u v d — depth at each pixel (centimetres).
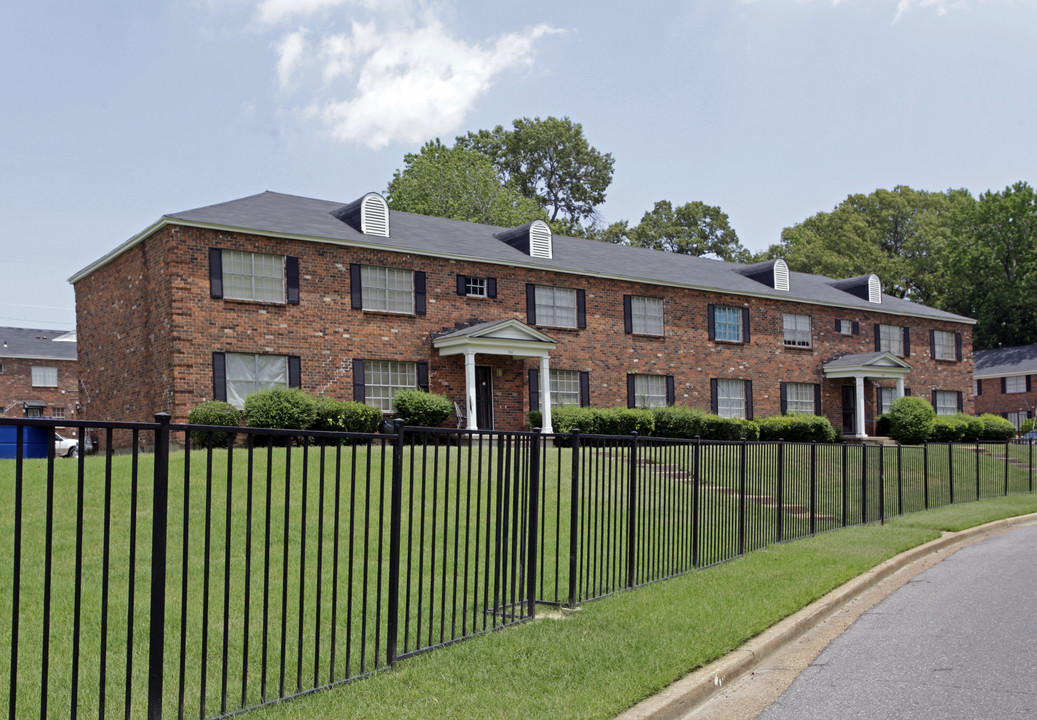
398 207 4769
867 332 3944
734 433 3200
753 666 683
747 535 1220
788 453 1378
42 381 5141
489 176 4953
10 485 1236
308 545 1025
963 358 4344
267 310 2355
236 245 2314
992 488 2433
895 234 7069
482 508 1332
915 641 762
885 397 3962
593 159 6694
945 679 637
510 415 2798
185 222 2220
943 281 6612
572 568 820
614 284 3108
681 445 1048
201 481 1314
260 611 780
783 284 3709
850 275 6312
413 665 599
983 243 6231
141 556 948
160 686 437
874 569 1118
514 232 3055
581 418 2780
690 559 1059
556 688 552
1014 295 6044
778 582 966
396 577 604
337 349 2472
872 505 1698
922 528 1573
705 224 6775
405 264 2630
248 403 2173
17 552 376
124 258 2538
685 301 3297
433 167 4809
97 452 2667
